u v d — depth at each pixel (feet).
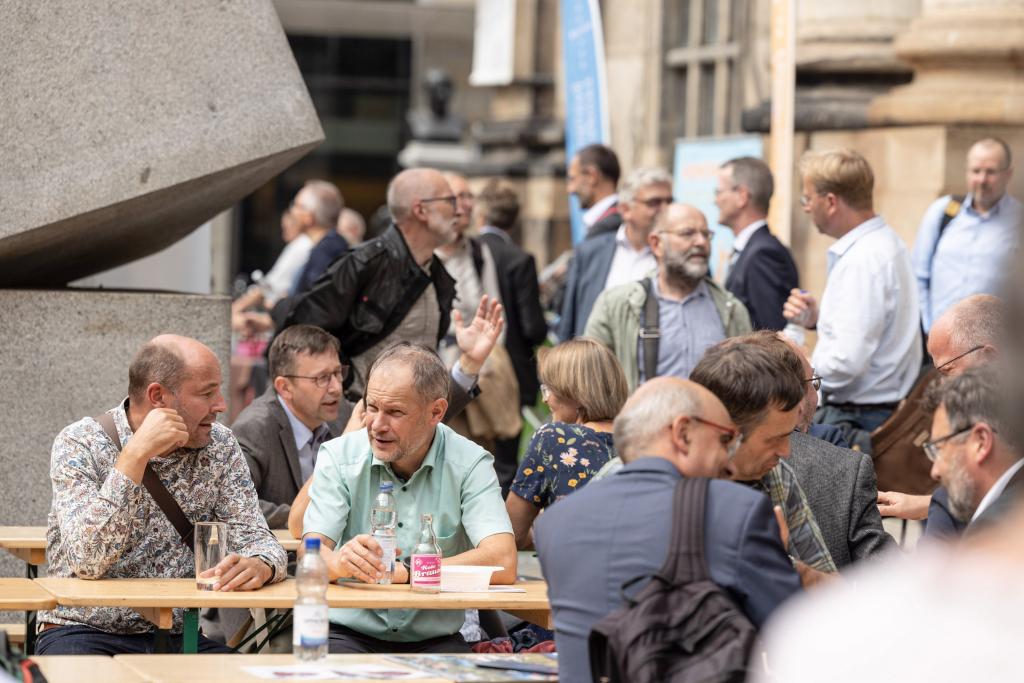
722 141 51.72
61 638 23.84
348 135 161.48
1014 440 8.32
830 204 32.45
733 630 15.90
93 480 23.72
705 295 35.81
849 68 48.83
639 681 15.90
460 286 42.42
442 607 21.43
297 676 18.10
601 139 56.85
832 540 23.24
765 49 60.39
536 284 43.47
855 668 11.51
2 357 32.48
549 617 23.06
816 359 32.48
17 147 31.99
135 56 32.65
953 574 10.66
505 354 40.83
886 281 32.07
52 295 32.71
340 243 56.03
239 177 35.01
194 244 47.83
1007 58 45.83
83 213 32.22
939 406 18.60
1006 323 8.32
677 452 17.80
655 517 17.06
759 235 37.32
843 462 23.57
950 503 18.38
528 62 85.46
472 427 40.09
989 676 10.22
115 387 33.06
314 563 19.57
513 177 86.53
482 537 24.02
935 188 46.47
